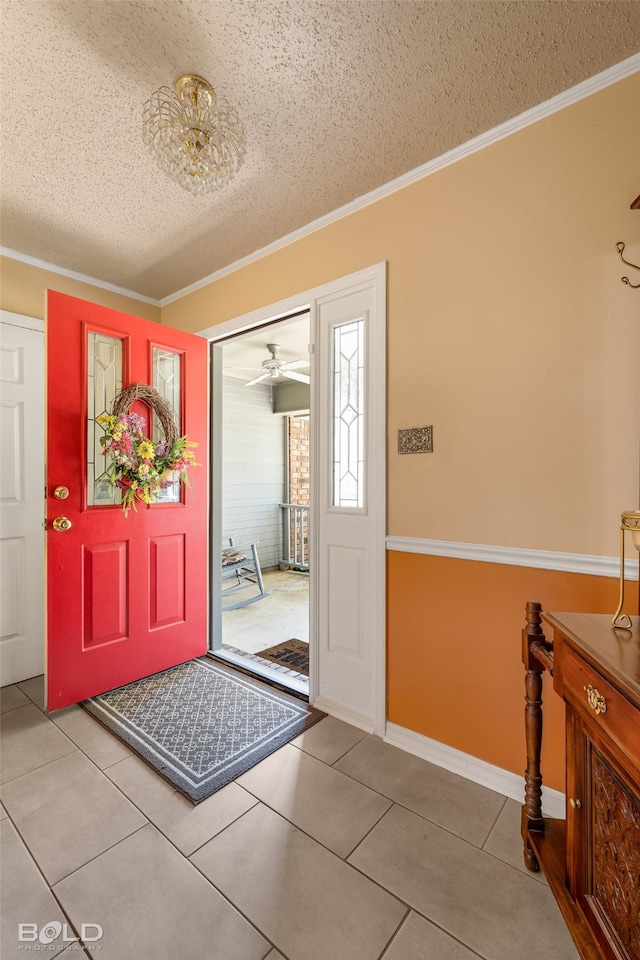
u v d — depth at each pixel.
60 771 1.65
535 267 1.51
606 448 1.38
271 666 2.64
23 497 2.47
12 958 1.01
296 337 4.04
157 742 1.83
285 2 1.13
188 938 1.06
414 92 1.42
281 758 1.74
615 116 1.36
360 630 1.99
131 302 2.98
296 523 5.86
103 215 2.11
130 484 2.30
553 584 1.48
